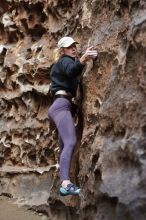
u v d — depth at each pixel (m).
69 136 6.20
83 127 6.56
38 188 7.94
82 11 7.20
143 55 5.50
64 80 6.40
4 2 9.20
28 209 7.77
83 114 6.57
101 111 5.86
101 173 5.48
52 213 7.22
